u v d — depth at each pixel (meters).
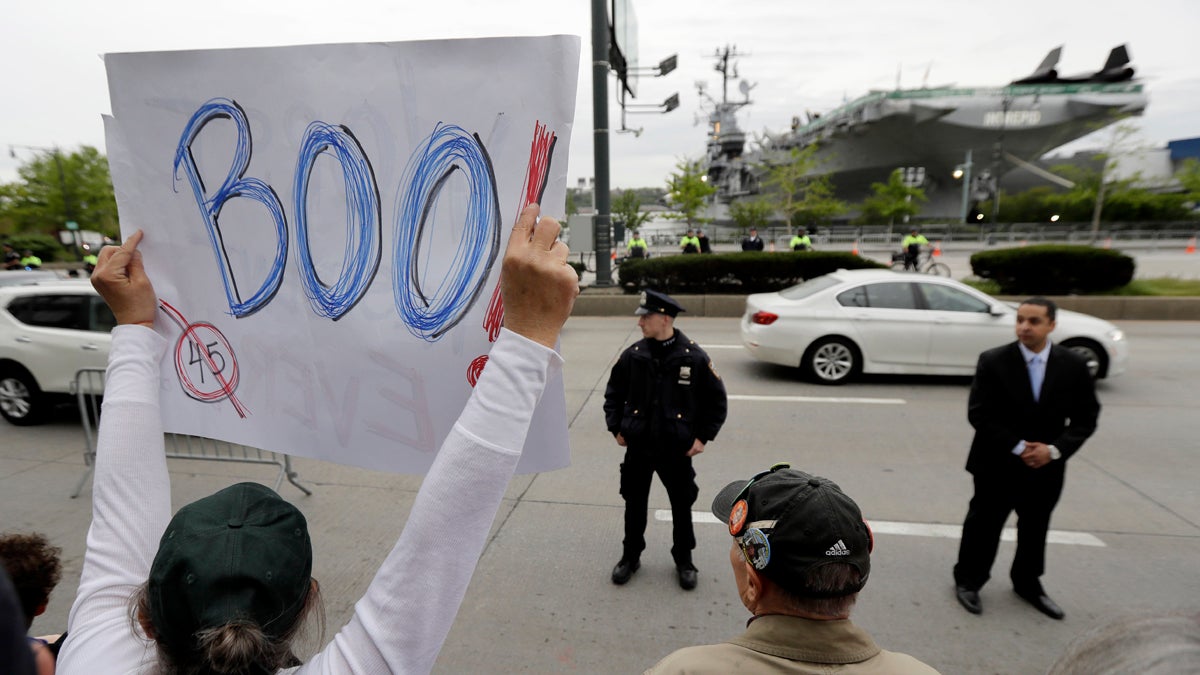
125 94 1.38
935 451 5.71
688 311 13.88
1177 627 0.69
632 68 17.39
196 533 0.79
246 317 1.39
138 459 1.17
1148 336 11.16
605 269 15.48
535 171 1.18
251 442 1.43
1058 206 45.59
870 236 42.66
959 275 20.69
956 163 56.88
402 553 0.82
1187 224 41.12
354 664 0.79
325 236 1.32
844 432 6.24
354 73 1.25
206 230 1.38
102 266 1.35
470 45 1.18
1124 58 49.72
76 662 0.91
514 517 4.41
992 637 3.11
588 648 3.04
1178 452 5.62
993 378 3.15
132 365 1.29
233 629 0.70
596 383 8.16
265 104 1.31
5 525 4.34
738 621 3.26
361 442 1.37
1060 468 3.13
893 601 3.42
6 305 6.40
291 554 0.82
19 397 6.47
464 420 0.86
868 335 7.91
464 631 3.17
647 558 3.88
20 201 40.50
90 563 1.06
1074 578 3.64
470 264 1.25
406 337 1.30
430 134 1.23
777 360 8.20
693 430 3.41
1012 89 49.25
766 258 14.36
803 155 40.34
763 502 1.19
